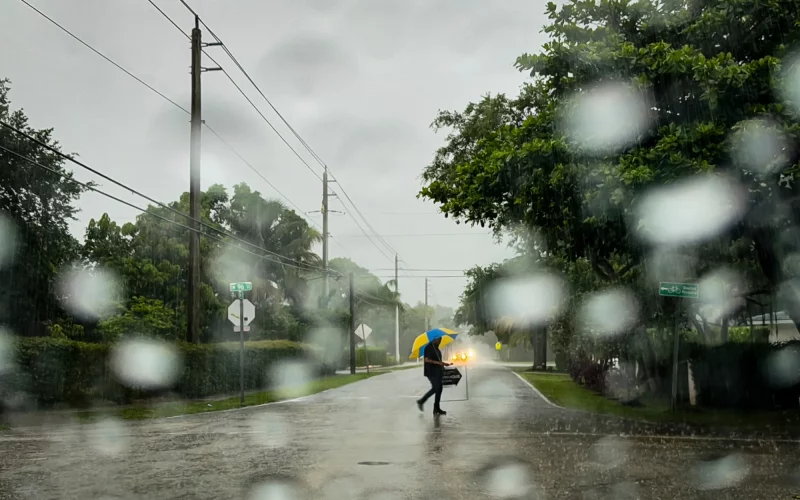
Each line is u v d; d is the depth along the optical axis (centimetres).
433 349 1770
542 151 1639
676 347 1773
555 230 1908
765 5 1534
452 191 2033
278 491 835
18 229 3262
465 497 808
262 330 4456
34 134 3350
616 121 1580
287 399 2430
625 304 2053
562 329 3238
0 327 2812
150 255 4212
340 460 1059
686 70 1511
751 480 916
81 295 3559
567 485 877
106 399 2178
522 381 3653
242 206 5294
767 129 1377
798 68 1422
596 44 1648
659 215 1463
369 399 2386
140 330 2930
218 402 2311
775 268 1733
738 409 1841
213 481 895
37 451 1162
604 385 2530
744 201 1518
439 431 1434
